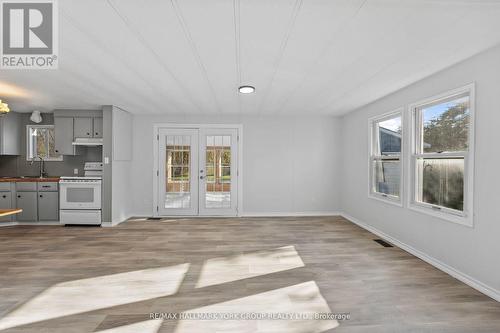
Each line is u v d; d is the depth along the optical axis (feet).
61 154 18.95
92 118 18.89
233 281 9.74
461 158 10.14
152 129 20.86
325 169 21.38
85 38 8.16
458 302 8.28
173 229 17.11
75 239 14.85
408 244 12.96
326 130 21.35
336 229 17.12
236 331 6.95
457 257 9.96
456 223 9.96
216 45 8.61
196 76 11.72
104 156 17.81
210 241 14.53
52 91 14.24
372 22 7.13
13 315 7.59
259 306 8.12
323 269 10.80
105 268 10.85
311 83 12.60
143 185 20.88
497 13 6.57
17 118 19.72
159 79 12.17
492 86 8.56
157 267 10.98
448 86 10.48
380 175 16.17
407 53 9.09
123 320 7.38
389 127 15.26
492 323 7.23
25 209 18.15
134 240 14.70
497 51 8.41
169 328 7.05
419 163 12.62
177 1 6.21
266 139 21.16
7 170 19.92
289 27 7.44
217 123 20.97
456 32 7.59
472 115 9.26
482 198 8.90
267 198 21.17
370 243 14.19
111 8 6.52
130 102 16.87
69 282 9.61
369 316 7.59
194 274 10.33
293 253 12.65
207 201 21.08
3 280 9.76
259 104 17.38
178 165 20.98
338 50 8.93
